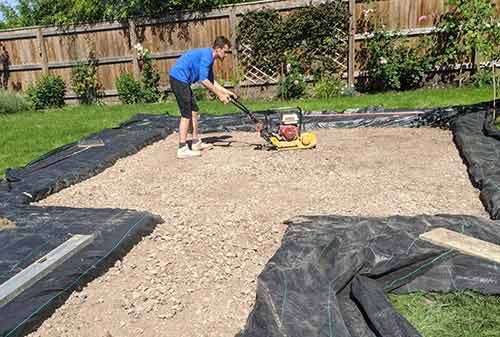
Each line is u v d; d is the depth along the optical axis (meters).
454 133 5.45
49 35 11.23
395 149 5.12
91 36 10.94
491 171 3.88
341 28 9.40
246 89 10.20
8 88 12.02
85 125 7.89
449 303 2.27
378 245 2.52
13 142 6.66
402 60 9.14
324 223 2.93
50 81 11.13
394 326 1.90
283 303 2.04
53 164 4.89
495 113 5.81
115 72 11.09
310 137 5.30
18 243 2.91
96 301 2.38
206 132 6.79
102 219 3.22
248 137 6.28
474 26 7.98
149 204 3.79
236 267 2.67
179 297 2.40
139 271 2.66
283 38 9.63
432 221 2.79
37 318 2.19
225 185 4.19
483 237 2.62
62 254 2.67
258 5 9.70
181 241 3.01
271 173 4.48
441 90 8.74
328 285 2.18
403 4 8.98
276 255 2.47
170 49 10.52
